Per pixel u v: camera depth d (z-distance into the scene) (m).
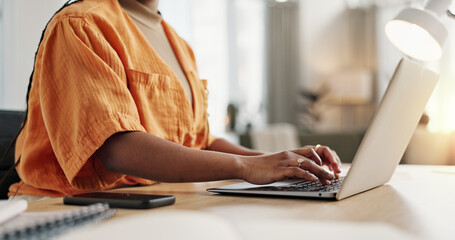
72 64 0.82
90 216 0.41
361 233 0.36
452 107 5.72
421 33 1.22
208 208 0.60
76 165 0.77
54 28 0.87
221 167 0.73
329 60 7.01
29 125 0.94
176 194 0.78
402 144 0.85
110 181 0.90
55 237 0.34
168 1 6.04
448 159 2.97
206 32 6.57
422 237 0.42
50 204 0.66
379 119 0.65
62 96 0.82
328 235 0.36
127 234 0.24
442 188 0.85
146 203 0.60
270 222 0.41
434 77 0.84
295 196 0.70
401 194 0.76
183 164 0.73
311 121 6.93
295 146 4.17
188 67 1.24
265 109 6.98
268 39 7.00
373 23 6.70
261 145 4.19
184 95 1.06
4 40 3.44
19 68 3.46
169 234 0.24
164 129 1.00
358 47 6.84
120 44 0.94
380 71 6.64
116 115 0.77
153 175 0.75
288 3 7.02
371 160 0.71
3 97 3.43
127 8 1.13
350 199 0.69
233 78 6.82
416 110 0.82
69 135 0.80
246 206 0.62
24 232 0.34
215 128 6.64
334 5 6.97
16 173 1.24
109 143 0.77
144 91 0.96
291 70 7.03
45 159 0.93
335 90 6.90
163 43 1.21
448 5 1.11
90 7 0.94
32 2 3.49
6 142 1.23
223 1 6.76
